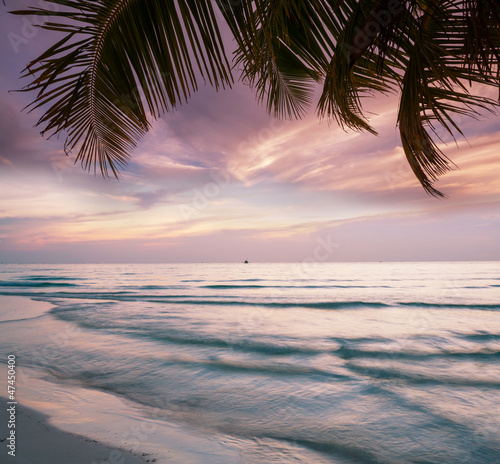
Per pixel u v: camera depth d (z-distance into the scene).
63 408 4.74
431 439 4.14
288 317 15.47
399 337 10.76
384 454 3.80
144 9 1.49
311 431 4.36
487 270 88.25
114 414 4.68
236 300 23.64
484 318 15.15
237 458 3.60
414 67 1.58
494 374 6.89
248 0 1.44
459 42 1.49
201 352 8.66
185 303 21.55
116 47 1.57
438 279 52.31
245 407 5.16
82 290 32.31
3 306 18.88
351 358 8.16
